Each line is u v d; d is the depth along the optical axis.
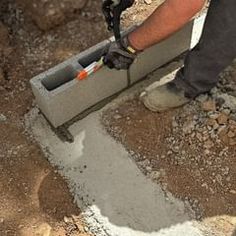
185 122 2.85
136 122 2.89
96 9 3.38
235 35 2.32
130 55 2.52
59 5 3.25
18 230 2.59
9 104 3.04
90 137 2.87
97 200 2.65
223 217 2.54
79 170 2.76
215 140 2.77
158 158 2.76
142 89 3.03
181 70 2.79
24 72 3.15
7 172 2.78
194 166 2.72
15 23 3.36
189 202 2.60
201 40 2.47
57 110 2.79
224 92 2.94
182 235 2.51
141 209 2.61
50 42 3.28
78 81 2.72
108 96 3.00
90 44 3.25
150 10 3.32
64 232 2.58
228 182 2.65
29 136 2.91
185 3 2.11
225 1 2.20
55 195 2.69
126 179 2.71
